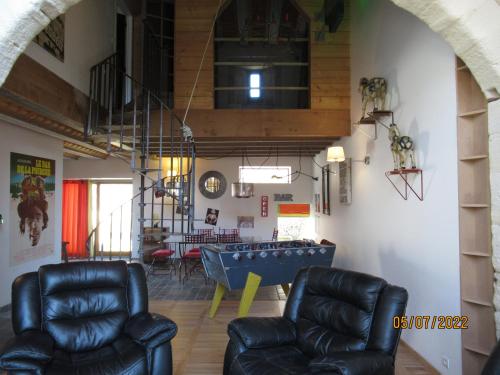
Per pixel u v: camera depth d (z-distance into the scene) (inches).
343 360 80.8
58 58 177.9
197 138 225.0
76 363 96.4
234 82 229.5
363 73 188.7
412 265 133.0
